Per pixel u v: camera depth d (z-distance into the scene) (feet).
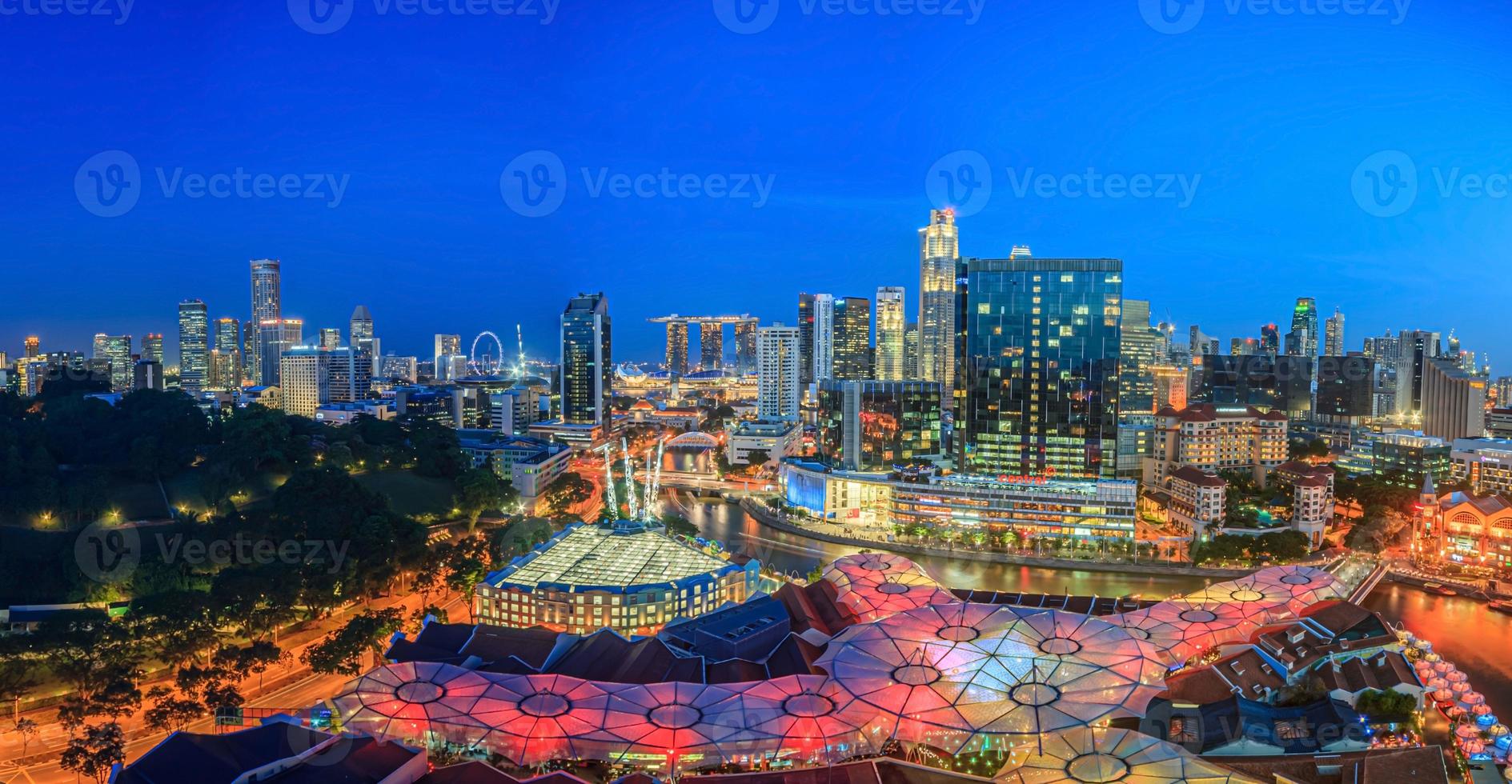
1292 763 538.06
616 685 567.59
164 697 648.38
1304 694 634.02
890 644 614.34
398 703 542.98
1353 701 629.92
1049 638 606.96
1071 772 473.67
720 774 517.55
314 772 459.73
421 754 488.44
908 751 549.54
